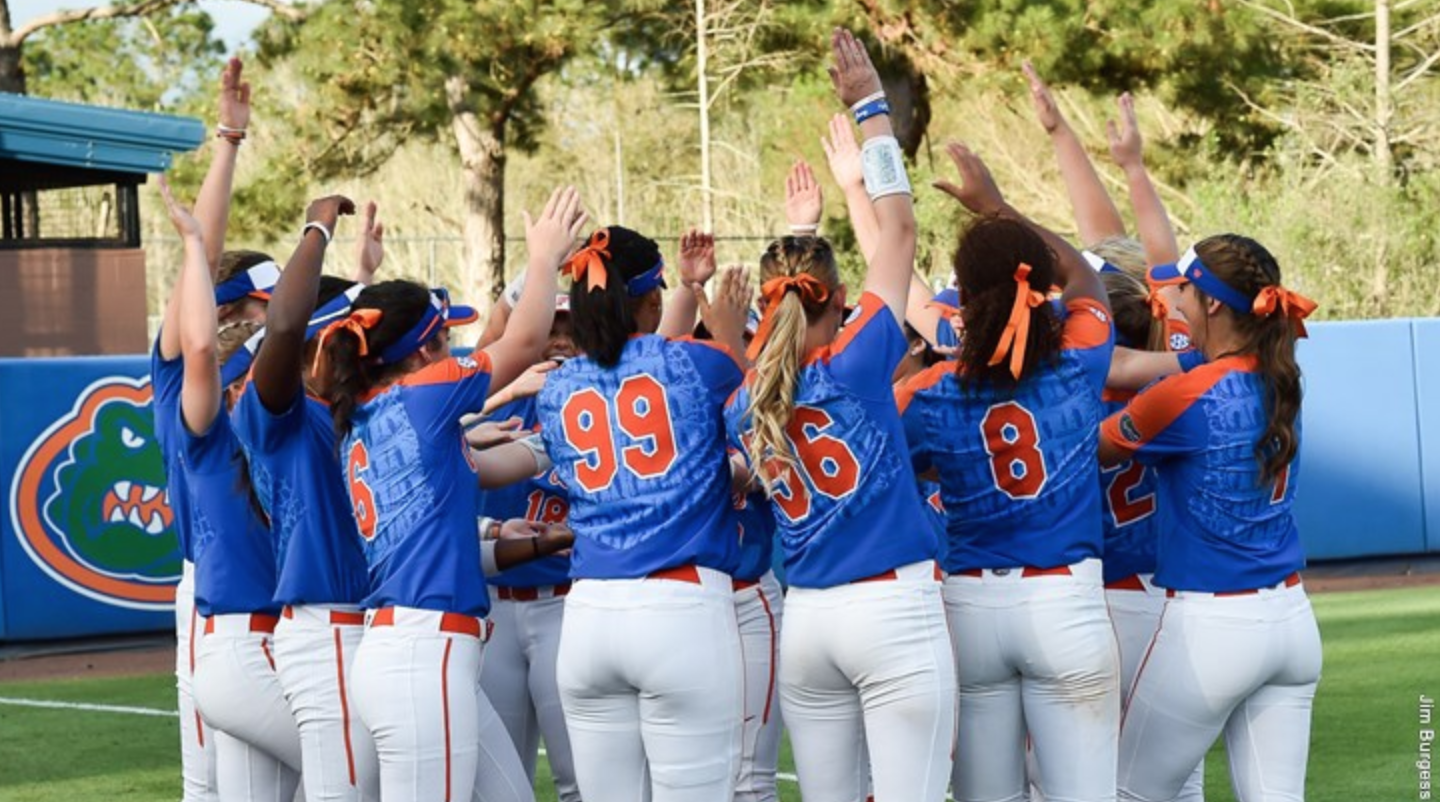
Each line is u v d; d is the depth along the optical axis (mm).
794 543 8930
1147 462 9414
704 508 9016
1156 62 46656
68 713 18031
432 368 9148
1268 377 9164
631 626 8898
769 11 52844
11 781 14938
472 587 9125
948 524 9234
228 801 9891
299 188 51656
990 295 8930
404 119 50344
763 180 72312
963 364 9008
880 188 9117
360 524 9172
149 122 35281
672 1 55594
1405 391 26141
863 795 9375
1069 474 8984
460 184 79438
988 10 45969
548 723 10891
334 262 68312
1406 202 45625
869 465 8727
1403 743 14820
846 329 8805
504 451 9805
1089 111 63594
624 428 9016
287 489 9328
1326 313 44156
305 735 9391
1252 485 9125
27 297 36125
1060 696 9055
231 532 9547
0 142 33594
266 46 50656
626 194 83250
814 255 8844
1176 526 9344
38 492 21906
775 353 8719
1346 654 19219
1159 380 9656
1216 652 9172
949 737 8859
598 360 9156
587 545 9094
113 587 22312
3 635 21719
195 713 10281
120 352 36844
